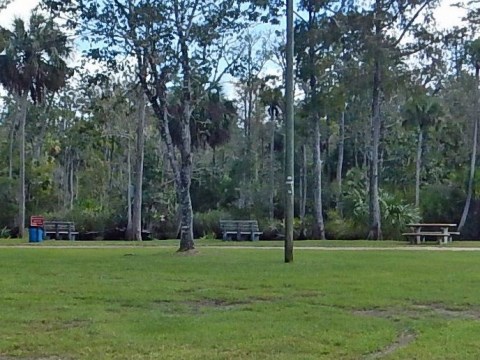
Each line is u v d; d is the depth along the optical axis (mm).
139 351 7113
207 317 9047
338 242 28203
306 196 42938
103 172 51062
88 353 7047
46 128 52656
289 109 16969
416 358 6703
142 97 30188
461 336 7699
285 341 7496
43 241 30469
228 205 44625
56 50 34688
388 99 38656
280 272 13953
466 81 40375
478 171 37844
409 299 10359
